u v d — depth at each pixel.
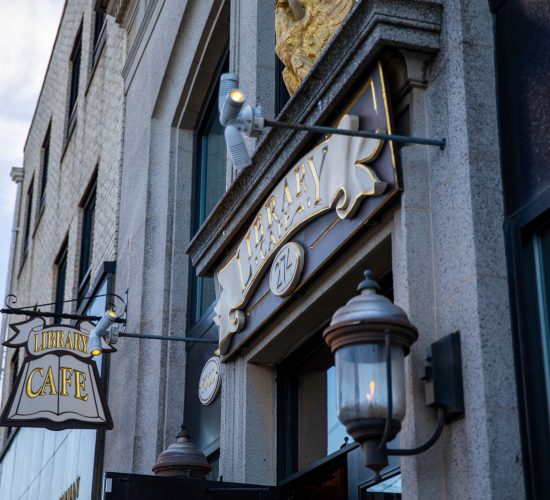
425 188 6.08
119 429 12.27
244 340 8.40
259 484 8.23
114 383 12.91
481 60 5.98
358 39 6.34
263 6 9.75
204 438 10.34
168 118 12.72
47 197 23.03
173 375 11.34
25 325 12.54
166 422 11.12
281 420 8.52
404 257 5.94
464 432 5.27
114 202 14.66
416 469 5.40
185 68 12.27
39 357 12.39
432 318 5.79
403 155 6.12
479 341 5.30
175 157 12.40
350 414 5.09
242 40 10.01
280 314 7.87
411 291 5.83
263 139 7.70
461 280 5.58
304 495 8.05
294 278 7.29
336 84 6.71
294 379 8.63
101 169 16.48
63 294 20.09
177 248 11.95
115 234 14.20
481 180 5.69
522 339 5.25
